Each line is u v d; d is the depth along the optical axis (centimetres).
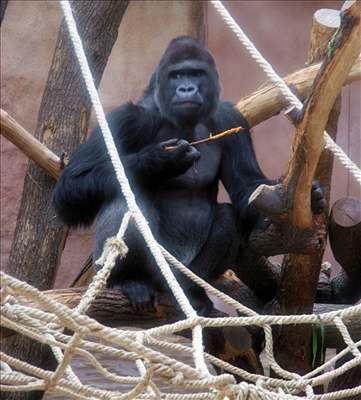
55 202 1198
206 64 1202
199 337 798
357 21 868
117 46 2338
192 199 1231
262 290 1254
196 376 724
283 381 838
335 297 1326
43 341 711
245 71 2331
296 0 2320
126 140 1215
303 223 1059
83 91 1577
